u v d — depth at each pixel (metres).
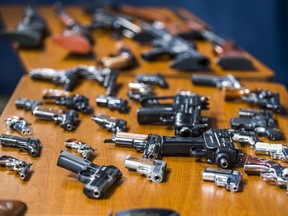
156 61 2.43
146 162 1.41
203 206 1.28
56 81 2.04
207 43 2.77
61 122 1.67
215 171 1.38
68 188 1.34
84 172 1.36
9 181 1.37
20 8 3.51
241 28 4.24
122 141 1.55
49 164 1.46
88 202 1.29
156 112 1.69
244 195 1.33
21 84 2.04
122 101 1.83
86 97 1.91
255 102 1.86
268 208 1.28
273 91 2.05
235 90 1.92
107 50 2.58
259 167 1.39
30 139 1.54
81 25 3.00
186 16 3.32
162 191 1.34
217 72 2.29
